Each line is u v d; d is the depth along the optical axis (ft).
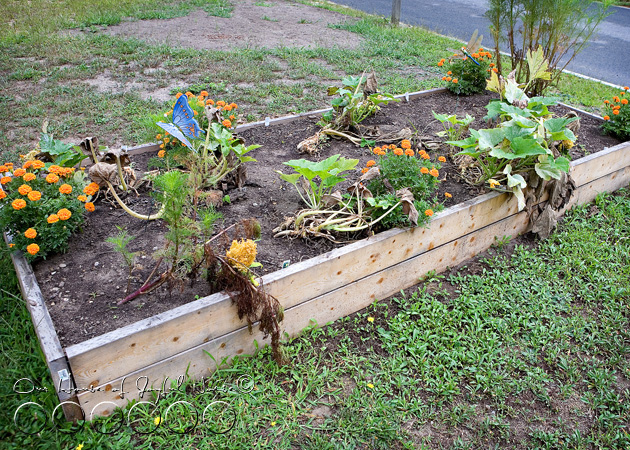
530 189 12.83
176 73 22.76
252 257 8.41
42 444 7.48
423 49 28.96
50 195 9.86
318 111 17.38
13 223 9.53
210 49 26.99
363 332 10.11
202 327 8.32
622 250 12.70
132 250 10.25
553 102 15.02
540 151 11.63
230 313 8.55
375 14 38.93
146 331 7.67
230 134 12.34
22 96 19.77
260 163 14.15
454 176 13.83
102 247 10.34
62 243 9.90
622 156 15.15
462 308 10.72
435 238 11.27
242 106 19.67
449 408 8.60
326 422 8.15
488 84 16.97
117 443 7.57
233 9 37.68
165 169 12.85
